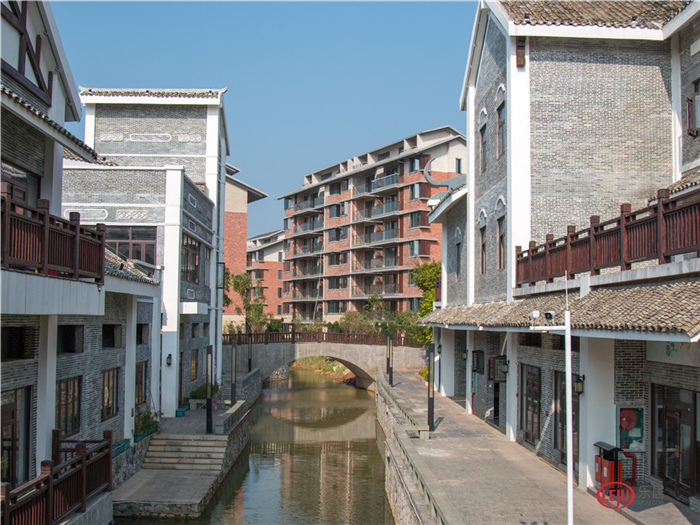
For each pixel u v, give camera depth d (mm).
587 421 11875
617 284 11258
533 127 16438
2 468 10812
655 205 9828
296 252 66250
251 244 84875
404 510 13102
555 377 14242
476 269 21109
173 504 15648
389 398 25984
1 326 11039
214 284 30609
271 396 41500
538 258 14664
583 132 16469
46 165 13023
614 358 11930
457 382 28109
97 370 15430
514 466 14000
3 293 8406
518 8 17453
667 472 11148
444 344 28344
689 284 9234
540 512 10523
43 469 9727
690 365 10242
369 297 53062
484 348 21594
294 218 67562
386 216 52844
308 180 66875
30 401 11711
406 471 14219
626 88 16625
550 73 16562
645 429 11797
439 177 49969
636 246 10336
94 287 11570
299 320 63031
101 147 29516
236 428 22188
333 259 60719
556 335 14062
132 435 17969
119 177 23766
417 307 50281
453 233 25609
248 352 41500
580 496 11477
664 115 16625
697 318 7777
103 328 17281
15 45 11703
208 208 29406
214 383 30672
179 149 29703
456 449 15922
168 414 23641
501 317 14914
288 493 18750
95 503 11469
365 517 16328
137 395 19812
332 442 27062
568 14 17094
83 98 29109
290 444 26594
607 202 16328
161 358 23703
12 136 11711
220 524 15602
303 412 35000
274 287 74250
